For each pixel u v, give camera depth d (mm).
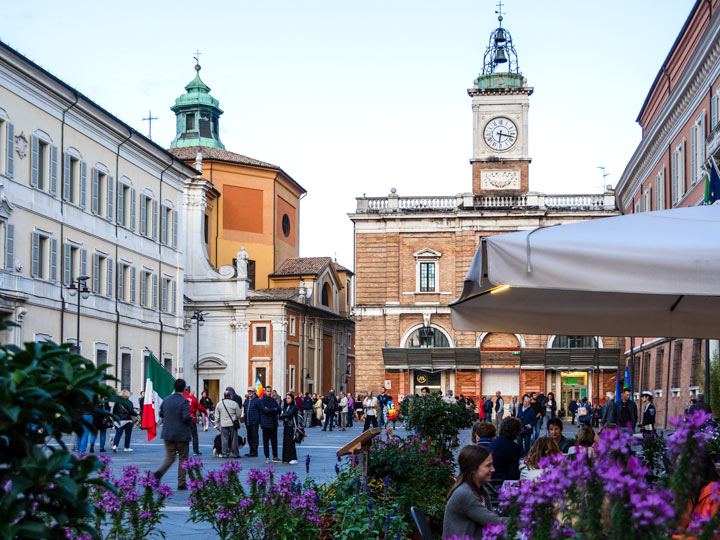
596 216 69562
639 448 18812
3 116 36594
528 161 70688
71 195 43250
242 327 67375
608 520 4504
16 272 37500
